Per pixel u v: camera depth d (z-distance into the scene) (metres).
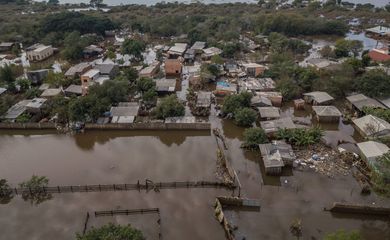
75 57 108.69
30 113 68.94
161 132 63.91
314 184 48.72
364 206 42.41
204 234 39.59
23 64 104.75
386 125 58.81
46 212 43.12
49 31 132.25
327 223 41.66
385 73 75.12
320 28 142.00
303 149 56.69
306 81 78.50
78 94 76.88
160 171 51.75
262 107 68.31
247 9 187.62
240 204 44.22
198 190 47.44
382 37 135.00
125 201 45.00
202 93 75.38
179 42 125.81
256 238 39.09
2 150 58.44
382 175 44.16
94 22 138.88
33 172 51.81
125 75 83.56
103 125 63.62
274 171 50.16
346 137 61.41
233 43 112.88
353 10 181.00
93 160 55.16
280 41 113.44
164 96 77.81
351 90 76.88
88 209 43.50
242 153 56.94
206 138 62.38
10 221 41.66
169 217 42.19
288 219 42.19
